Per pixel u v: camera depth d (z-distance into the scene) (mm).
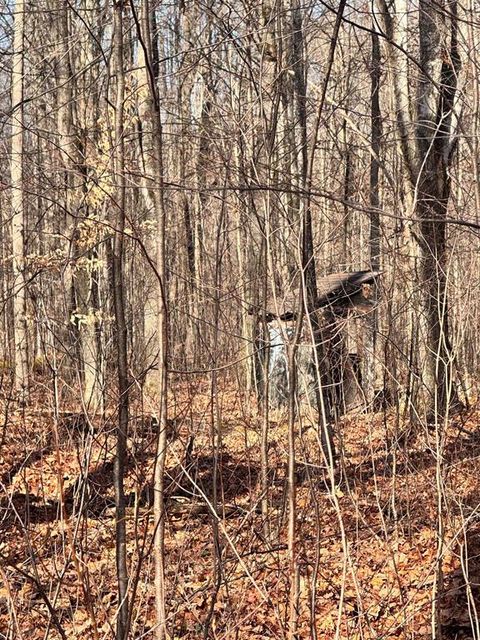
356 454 7949
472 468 6676
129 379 5438
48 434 5629
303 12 7707
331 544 6500
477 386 7473
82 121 10891
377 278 6746
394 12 10367
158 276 4324
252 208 5371
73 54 12023
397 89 10305
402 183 8492
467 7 6641
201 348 6359
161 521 4449
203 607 5703
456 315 6594
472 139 6633
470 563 6680
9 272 10891
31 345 10180
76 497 4805
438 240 6789
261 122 6430
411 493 7000
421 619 5992
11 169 7477
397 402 6508
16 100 11531
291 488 4562
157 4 6352
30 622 5438
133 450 5375
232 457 8062
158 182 4016
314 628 4652
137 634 5312
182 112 7164
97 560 6137
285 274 6152
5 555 5824
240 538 6168
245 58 6793
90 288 11133
